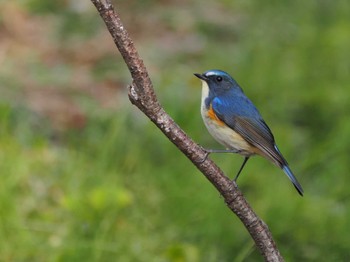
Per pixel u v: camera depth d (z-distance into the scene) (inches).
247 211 250.2
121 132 523.8
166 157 514.6
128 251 423.5
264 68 663.8
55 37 713.6
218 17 805.9
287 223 465.4
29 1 762.8
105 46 701.3
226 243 445.1
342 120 579.8
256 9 818.2
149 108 236.8
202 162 245.1
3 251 416.8
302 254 451.5
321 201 491.8
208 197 461.1
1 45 689.0
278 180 508.1
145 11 802.8
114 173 479.8
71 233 427.5
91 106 589.6
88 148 521.3
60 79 633.0
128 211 454.0
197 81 647.8
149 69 676.1
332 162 537.6
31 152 510.0
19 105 570.6
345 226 463.8
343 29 737.6
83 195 449.4
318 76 666.2
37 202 459.8
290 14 800.3
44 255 417.1
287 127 590.9
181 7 822.5
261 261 436.8
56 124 558.9
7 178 463.8
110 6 230.4
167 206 460.1
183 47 730.8
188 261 423.5
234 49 733.9
